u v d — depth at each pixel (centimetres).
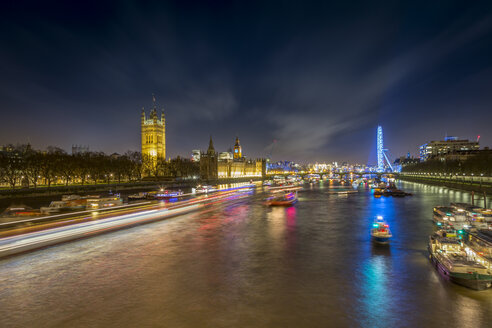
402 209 9300
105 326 2492
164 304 2853
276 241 5166
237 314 2675
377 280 3422
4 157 12312
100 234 5584
